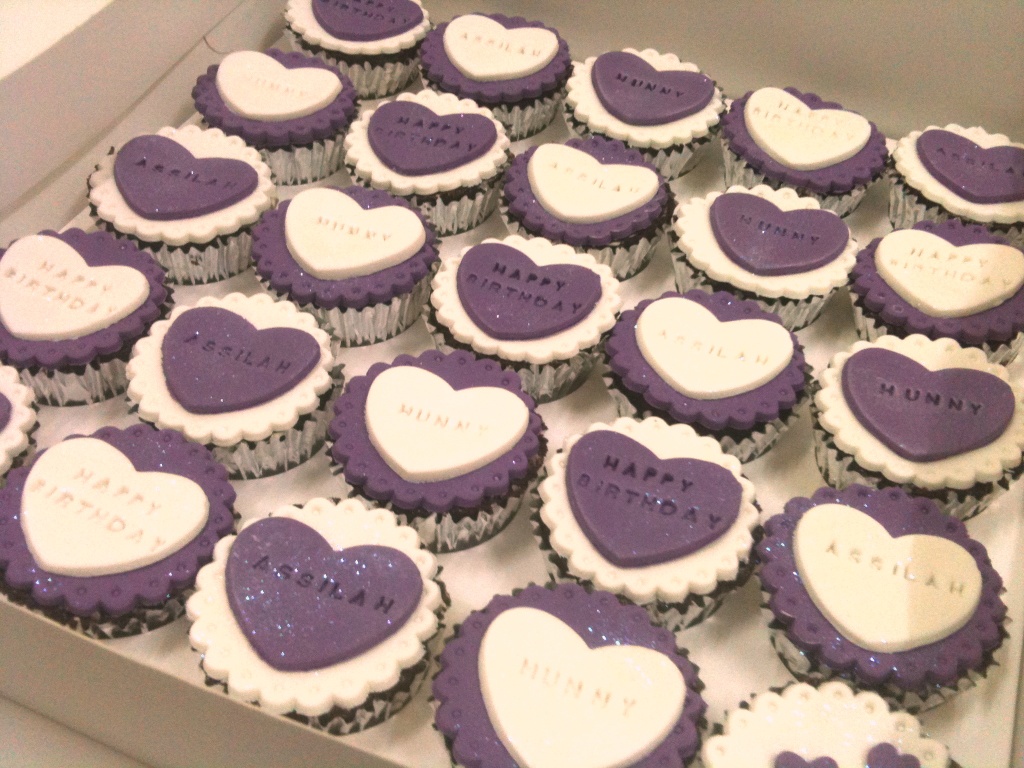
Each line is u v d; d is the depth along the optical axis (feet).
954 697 1.07
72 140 1.37
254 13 1.61
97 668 1.06
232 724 1.03
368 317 1.32
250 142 1.46
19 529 1.08
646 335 1.25
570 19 1.63
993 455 1.17
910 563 1.08
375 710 1.03
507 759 0.96
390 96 1.65
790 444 1.29
